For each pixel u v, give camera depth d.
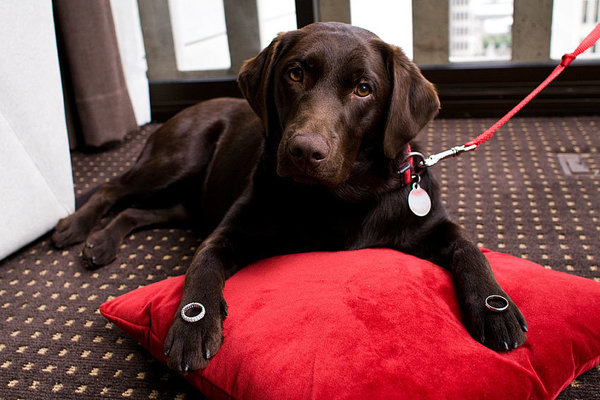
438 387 1.24
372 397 1.22
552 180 2.80
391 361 1.29
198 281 1.54
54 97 2.44
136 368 1.69
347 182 1.81
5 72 2.20
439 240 1.83
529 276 1.60
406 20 3.91
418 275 1.59
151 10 3.91
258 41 3.88
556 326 1.42
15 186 2.28
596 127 3.42
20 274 2.25
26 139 2.32
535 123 3.56
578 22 3.78
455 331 1.39
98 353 1.77
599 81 3.51
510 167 2.96
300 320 1.41
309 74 1.68
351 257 1.68
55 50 2.45
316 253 1.76
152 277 2.20
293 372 1.28
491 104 3.68
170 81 3.92
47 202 2.44
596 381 1.50
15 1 2.23
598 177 2.79
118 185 2.59
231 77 3.91
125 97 3.57
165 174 2.55
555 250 2.20
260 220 1.88
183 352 1.33
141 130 3.84
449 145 3.29
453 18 3.74
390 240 1.88
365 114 1.71
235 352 1.36
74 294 2.10
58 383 1.64
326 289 1.52
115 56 3.41
